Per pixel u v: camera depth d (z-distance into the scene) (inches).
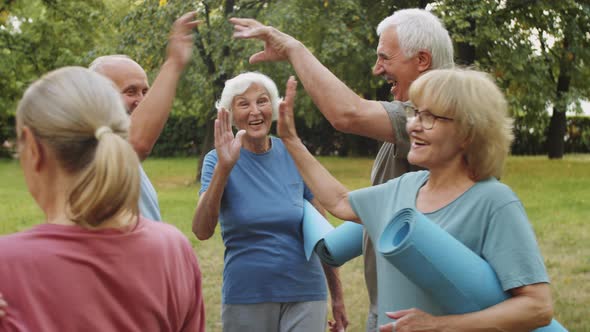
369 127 97.4
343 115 96.7
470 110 77.4
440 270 71.9
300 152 100.5
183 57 102.0
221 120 131.4
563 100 725.3
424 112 79.1
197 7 557.6
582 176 697.0
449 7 570.6
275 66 570.3
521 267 73.6
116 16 657.0
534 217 426.9
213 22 572.7
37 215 460.1
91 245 60.0
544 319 73.9
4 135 929.5
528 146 1063.6
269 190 138.3
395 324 75.5
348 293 262.1
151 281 62.8
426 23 104.0
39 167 60.6
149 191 105.1
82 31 753.0
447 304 74.0
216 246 340.8
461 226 77.0
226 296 138.9
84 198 57.5
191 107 742.5
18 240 58.6
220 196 133.7
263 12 553.6
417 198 83.1
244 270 136.3
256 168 140.4
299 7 545.0
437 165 80.2
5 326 56.5
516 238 74.5
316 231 129.0
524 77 655.1
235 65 550.3
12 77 770.8
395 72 105.2
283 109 101.1
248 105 140.3
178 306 65.9
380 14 632.4
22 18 749.9
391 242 74.7
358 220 93.0
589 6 681.6
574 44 700.7
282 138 101.4
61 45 765.9
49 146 59.5
